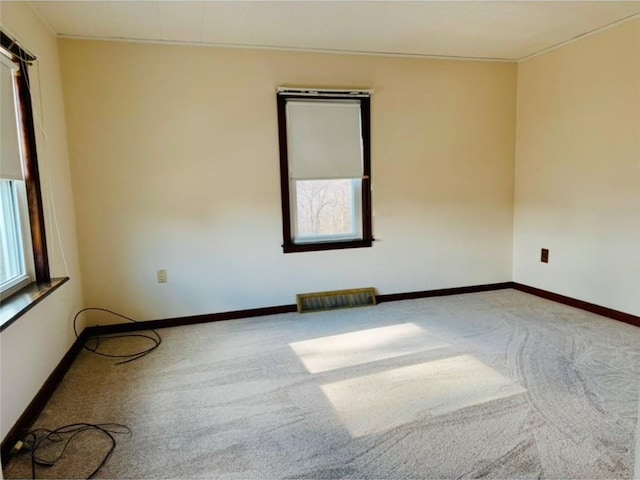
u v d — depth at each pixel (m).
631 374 2.54
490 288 4.54
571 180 3.82
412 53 3.88
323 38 3.41
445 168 4.22
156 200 3.50
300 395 2.39
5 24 2.19
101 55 3.28
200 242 3.63
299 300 3.90
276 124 3.69
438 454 1.84
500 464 1.77
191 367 2.79
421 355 2.88
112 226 3.43
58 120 3.06
